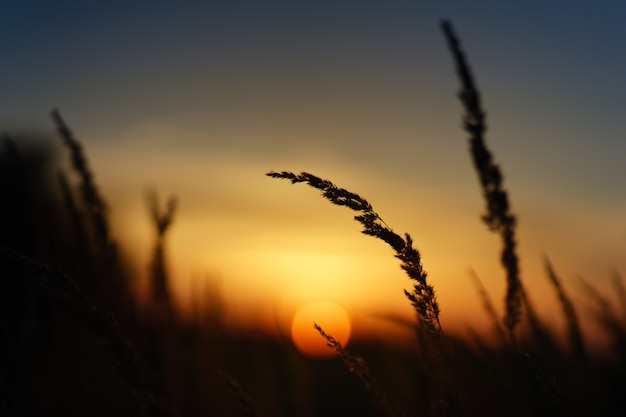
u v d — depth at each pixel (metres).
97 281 2.68
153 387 1.45
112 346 1.42
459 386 2.20
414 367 2.37
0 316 2.24
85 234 2.75
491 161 2.13
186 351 2.80
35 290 2.44
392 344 2.46
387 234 1.63
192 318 3.05
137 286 2.78
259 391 2.96
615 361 2.43
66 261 2.66
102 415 2.47
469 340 2.33
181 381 2.59
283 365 3.08
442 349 1.75
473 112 2.14
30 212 2.70
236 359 3.17
